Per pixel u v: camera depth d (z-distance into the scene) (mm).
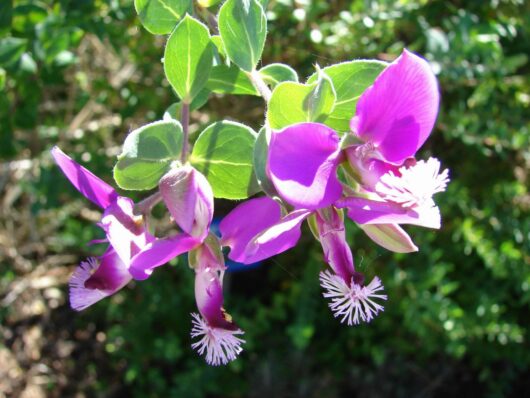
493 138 180
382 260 194
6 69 137
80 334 220
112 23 151
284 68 85
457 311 189
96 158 172
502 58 171
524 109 189
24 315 217
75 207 215
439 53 167
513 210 197
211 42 81
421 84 69
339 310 74
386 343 208
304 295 196
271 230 70
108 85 179
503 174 203
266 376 203
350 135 72
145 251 72
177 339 197
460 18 169
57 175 166
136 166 77
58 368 214
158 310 203
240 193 83
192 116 181
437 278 189
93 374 215
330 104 72
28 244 215
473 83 180
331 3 180
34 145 182
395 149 71
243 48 81
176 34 80
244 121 183
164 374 212
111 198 77
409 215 68
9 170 191
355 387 212
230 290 217
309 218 78
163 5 88
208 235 78
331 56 168
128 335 202
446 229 201
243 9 80
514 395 222
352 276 74
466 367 218
